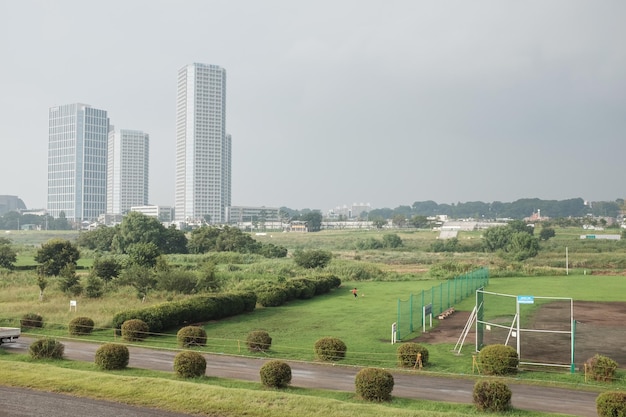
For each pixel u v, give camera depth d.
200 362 23.50
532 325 38.72
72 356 28.39
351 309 46.75
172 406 18.66
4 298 51.34
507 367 25.20
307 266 83.44
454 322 40.56
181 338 31.47
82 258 110.56
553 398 21.45
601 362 24.27
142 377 22.08
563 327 37.91
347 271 76.38
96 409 18.36
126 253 119.75
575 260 105.12
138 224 122.88
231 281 65.62
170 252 124.69
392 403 20.06
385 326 38.62
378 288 62.97
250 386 22.16
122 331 33.62
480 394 19.34
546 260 105.50
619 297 53.88
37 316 37.88
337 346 28.30
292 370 25.88
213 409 18.30
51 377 21.95
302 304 50.41
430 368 26.61
